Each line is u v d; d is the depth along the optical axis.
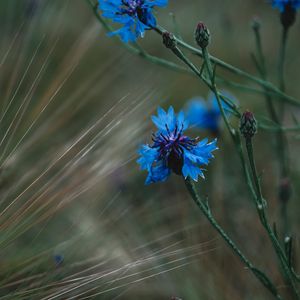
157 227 0.94
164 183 1.02
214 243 0.90
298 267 0.88
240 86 0.85
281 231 0.91
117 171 0.97
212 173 1.04
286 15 0.86
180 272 0.88
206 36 0.72
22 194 0.77
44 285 0.79
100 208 0.93
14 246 0.86
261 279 0.73
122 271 0.82
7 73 1.01
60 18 1.13
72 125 1.01
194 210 0.97
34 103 1.02
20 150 0.88
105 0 0.75
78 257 0.85
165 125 0.72
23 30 1.02
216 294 0.86
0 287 0.78
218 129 1.03
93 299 0.84
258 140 1.08
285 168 0.93
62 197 0.84
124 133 0.88
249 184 0.73
